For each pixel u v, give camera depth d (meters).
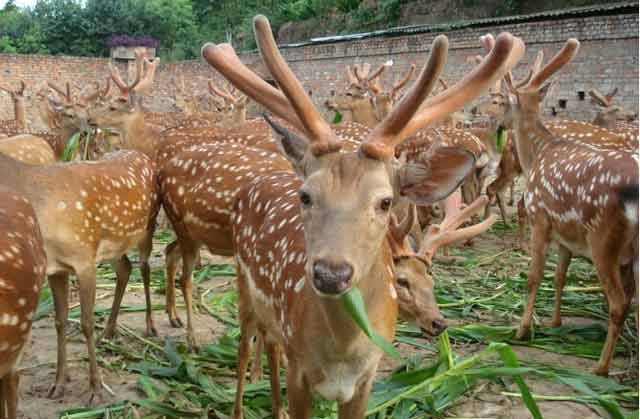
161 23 38.28
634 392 4.01
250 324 3.58
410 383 3.83
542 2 24.81
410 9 28.81
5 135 9.16
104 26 37.09
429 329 3.54
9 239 2.60
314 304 2.59
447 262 7.05
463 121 14.15
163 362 4.39
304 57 25.00
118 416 3.67
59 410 3.77
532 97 5.85
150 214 4.91
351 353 2.58
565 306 5.67
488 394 4.02
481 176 8.88
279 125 2.54
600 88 16.78
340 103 11.52
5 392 2.86
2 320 2.53
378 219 2.22
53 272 3.92
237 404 3.60
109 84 11.58
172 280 5.17
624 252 4.15
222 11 40.34
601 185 4.18
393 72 22.00
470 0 26.75
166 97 29.78
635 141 7.86
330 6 32.72
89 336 3.96
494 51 2.49
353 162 2.26
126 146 8.82
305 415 2.86
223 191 4.52
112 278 6.40
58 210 3.90
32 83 27.38
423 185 2.47
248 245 3.46
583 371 4.33
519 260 7.26
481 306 5.59
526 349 4.79
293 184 3.51
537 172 5.09
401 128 2.32
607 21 16.58
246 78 2.68
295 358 2.78
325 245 2.12
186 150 4.97
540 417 3.23
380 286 2.62
